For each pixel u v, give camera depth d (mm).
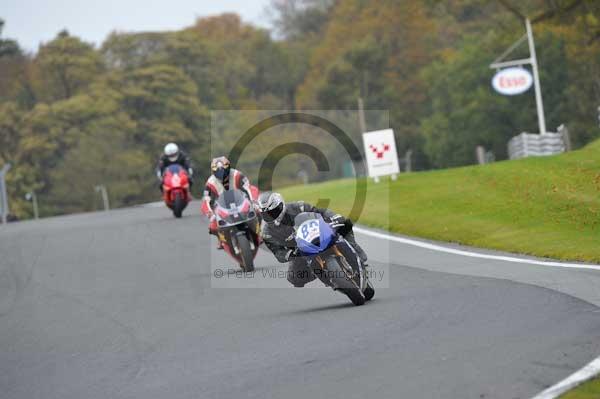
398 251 54938
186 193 85875
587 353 25922
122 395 27938
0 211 163000
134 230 79812
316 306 39906
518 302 34562
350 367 27438
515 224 58719
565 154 84188
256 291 45562
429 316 33781
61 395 29094
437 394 23703
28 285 56125
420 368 26281
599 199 61688
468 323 31672
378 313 35625
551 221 57688
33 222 111375
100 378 30781
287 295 43688
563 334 28406
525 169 78312
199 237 70250
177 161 87250
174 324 39250
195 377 29016
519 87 135625
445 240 57844
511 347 27422
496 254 50219
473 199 69312
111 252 67250
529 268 43719
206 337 35562
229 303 43031
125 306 45375
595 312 31266
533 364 25391
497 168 81625
